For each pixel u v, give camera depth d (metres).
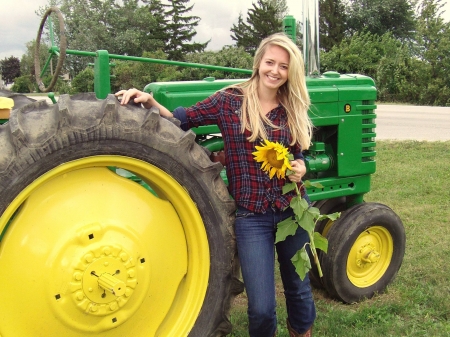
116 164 2.06
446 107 21.20
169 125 2.13
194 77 18.52
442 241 4.57
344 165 3.45
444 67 22.70
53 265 1.93
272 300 2.35
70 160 1.94
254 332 2.44
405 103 23.67
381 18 40.06
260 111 2.30
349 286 3.43
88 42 31.47
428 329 3.03
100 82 2.78
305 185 2.45
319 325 3.05
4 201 1.81
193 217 2.23
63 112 1.88
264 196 2.29
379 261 3.61
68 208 2.00
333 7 37.75
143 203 2.18
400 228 3.58
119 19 33.34
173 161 2.13
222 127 2.33
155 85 2.91
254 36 42.31
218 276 2.30
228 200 2.28
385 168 8.13
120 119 2.01
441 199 6.15
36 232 1.94
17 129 1.81
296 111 2.37
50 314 1.95
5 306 1.91
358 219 3.39
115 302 2.04
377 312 3.21
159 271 2.21
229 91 2.37
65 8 32.03
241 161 2.30
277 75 2.29
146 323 2.23
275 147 2.19
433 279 3.72
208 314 2.30
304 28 3.39
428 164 8.41
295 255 2.31
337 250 3.34
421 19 24.08
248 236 2.30
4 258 1.89
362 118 3.47
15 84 27.14
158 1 39.09
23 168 1.83
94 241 1.99
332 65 27.41
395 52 27.70
